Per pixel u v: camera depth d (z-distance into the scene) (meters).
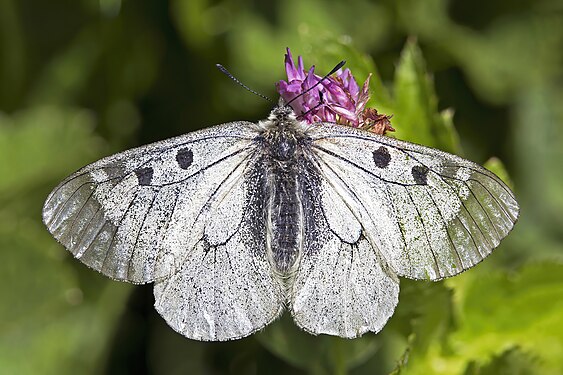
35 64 0.31
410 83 0.26
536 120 0.31
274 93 0.30
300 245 0.23
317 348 0.26
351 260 0.23
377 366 0.28
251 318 0.23
